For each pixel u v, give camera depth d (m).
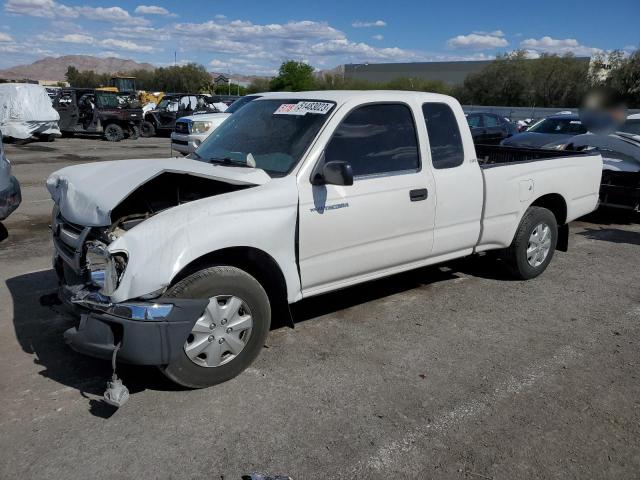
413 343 4.28
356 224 4.07
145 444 2.98
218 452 2.93
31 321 4.50
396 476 2.80
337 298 5.20
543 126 12.63
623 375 3.87
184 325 3.17
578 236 8.07
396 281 5.71
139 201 3.97
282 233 3.66
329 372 3.79
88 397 3.41
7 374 3.66
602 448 3.07
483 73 47.88
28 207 8.98
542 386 3.69
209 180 4.02
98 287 3.28
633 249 7.34
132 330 3.05
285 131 4.14
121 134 22.36
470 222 4.96
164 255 3.14
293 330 4.46
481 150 6.95
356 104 4.14
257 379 3.67
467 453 2.99
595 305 5.20
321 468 2.84
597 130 9.92
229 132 4.54
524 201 5.39
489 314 4.91
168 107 25.00
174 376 3.35
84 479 2.71
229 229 3.39
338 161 3.85
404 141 4.43
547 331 4.59
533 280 5.86
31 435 3.03
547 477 2.83
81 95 22.23
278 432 3.11
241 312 3.57
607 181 8.50
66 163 14.67
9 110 19.30
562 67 42.34
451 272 6.05
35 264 5.99
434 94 4.78
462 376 3.79
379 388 3.61
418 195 4.43
